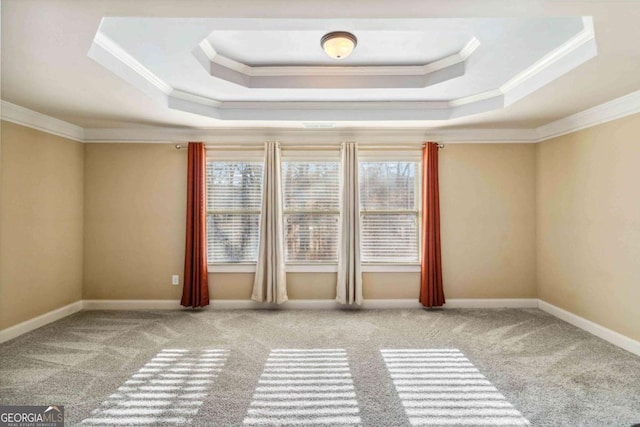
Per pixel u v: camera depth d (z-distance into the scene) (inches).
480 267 161.3
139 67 100.6
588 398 82.4
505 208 161.3
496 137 159.9
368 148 160.1
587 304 129.0
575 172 135.1
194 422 73.3
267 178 156.7
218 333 127.3
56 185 141.9
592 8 61.8
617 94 107.7
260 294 155.7
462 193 161.8
